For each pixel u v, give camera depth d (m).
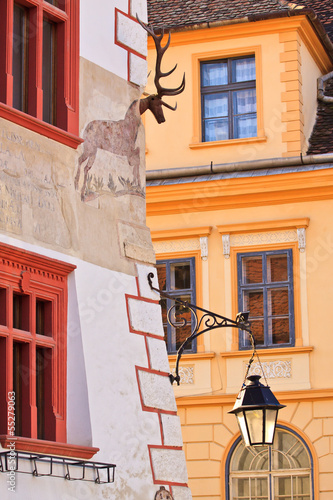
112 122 18.02
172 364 30.88
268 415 18.27
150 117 32.34
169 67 32.44
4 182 15.76
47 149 16.58
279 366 30.23
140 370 17.39
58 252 16.47
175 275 31.48
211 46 32.28
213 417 30.36
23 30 16.88
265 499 29.78
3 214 15.65
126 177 18.11
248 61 32.19
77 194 17.03
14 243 15.73
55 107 17.27
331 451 29.52
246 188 31.11
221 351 30.73
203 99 32.31
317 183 30.66
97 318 16.91
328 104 33.25
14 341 15.71
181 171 31.42
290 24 31.73
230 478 30.02
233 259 31.12
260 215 31.09
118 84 18.30
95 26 18.08
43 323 16.30
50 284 16.31
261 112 31.72
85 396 16.38
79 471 15.95
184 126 32.12
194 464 30.25
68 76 17.36
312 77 33.00
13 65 16.69
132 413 17.05
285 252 30.88
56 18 17.38
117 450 16.64
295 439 29.88
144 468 17.00
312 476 29.53
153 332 17.88
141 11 19.12
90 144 17.47
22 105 16.69
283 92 31.62
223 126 32.12
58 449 15.58
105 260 17.31
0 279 15.48
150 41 32.34
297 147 31.30
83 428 16.30
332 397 29.67
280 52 31.81
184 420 30.48
